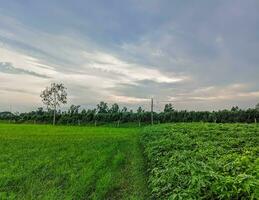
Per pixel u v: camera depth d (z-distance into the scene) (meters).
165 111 92.06
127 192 13.26
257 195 5.77
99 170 17.05
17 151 23.12
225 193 6.08
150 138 24.67
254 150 14.52
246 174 6.74
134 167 17.66
